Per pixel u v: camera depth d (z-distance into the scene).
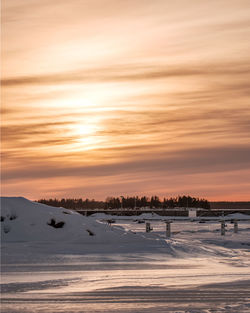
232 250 35.72
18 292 14.78
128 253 28.38
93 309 12.02
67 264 23.20
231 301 13.03
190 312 11.37
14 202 35.88
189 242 39.50
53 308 12.19
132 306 12.38
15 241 31.56
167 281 17.20
